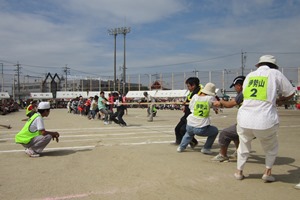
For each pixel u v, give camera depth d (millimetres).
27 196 4348
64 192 4516
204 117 7254
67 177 5312
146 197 4305
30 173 5586
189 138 7617
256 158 6965
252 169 5918
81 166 6125
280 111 34312
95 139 10227
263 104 4797
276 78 4852
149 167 6023
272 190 4629
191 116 7430
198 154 7398
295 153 7672
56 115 27359
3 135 11508
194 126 7312
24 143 7012
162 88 56469
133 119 20688
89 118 21609
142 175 5438
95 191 4559
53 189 4656
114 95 16984
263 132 4785
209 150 7426
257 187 4773
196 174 5504
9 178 5258
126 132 12414
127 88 60906
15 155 7305
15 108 36969
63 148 8312
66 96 60719
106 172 5648
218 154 7016
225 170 5801
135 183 4957
